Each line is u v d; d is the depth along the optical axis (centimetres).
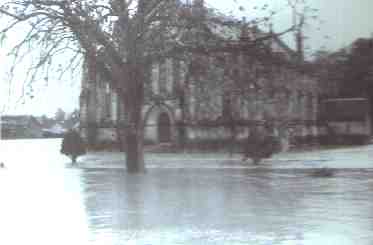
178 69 2339
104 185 1958
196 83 2289
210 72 2242
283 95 2492
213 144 4147
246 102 2480
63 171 2720
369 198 1520
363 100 4181
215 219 1172
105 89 2538
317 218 1175
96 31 2142
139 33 2173
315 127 4222
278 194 1636
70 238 994
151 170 2647
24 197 1619
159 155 4106
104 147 4666
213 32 2222
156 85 2447
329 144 4334
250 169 2695
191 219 1175
